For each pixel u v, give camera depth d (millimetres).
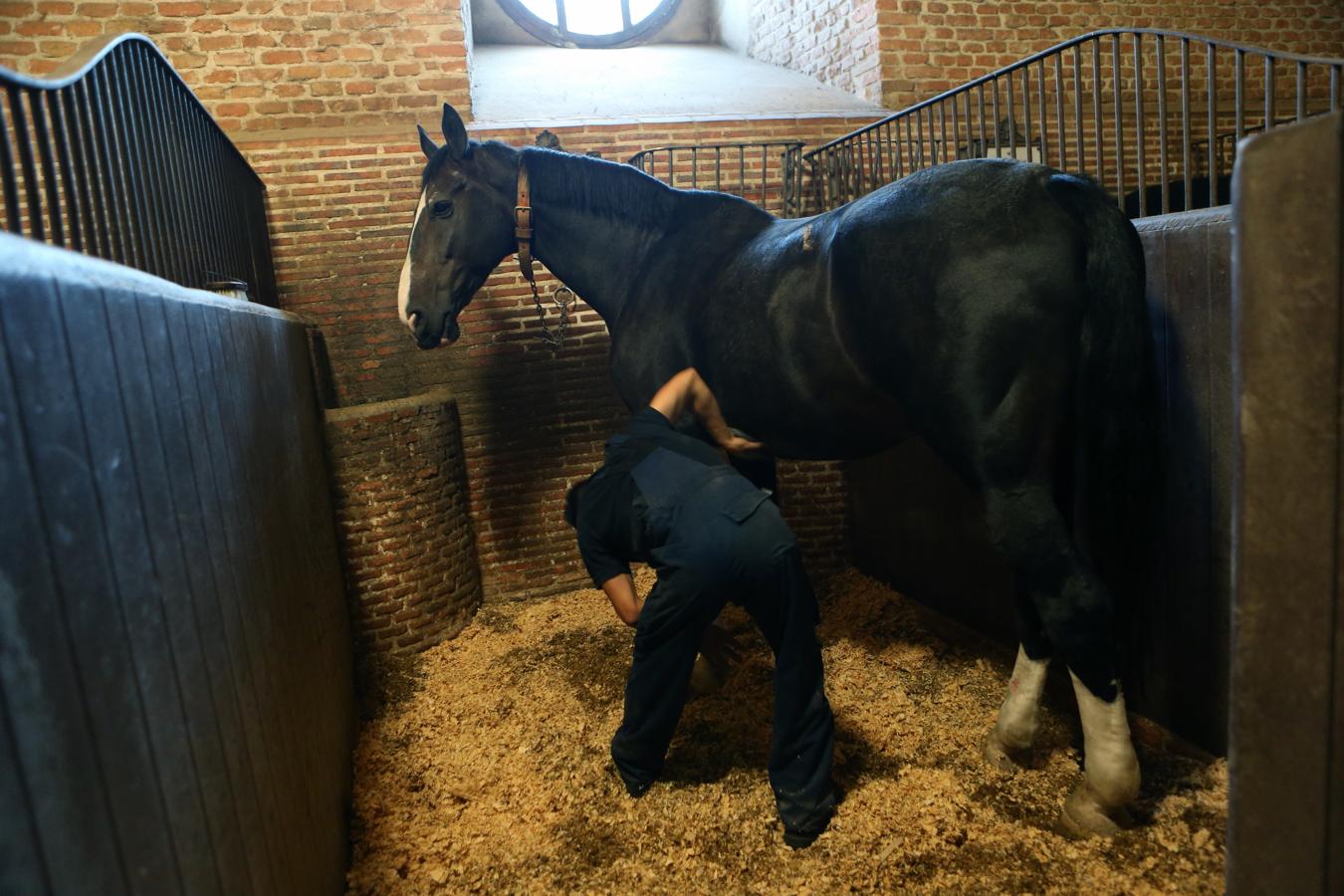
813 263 1923
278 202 3783
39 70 3641
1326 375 776
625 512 1937
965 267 1646
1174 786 1872
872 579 3684
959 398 1679
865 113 4414
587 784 2189
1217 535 1854
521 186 2586
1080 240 1633
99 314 793
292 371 2279
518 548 3992
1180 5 4949
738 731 2395
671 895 1738
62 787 602
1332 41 5230
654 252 2531
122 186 1498
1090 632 1668
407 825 2072
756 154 4273
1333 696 804
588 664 3020
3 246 619
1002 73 2594
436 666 3164
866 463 3633
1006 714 2035
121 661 730
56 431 668
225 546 1160
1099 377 1658
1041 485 1681
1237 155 842
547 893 1779
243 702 1100
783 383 2018
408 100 3945
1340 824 814
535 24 6391
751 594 1831
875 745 2240
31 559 602
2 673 546
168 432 974
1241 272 850
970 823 1859
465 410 3910
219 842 905
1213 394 1824
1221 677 1896
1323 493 792
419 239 2709
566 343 3951
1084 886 1629
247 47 3814
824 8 5105
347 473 3109
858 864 1766
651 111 4504
